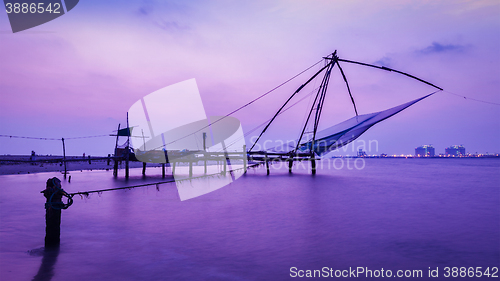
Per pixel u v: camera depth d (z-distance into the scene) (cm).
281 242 712
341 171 4162
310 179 2600
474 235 773
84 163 5806
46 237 671
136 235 772
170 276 504
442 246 679
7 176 2812
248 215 1034
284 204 1286
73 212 1082
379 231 819
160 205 1235
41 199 1409
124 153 2611
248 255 616
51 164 5175
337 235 774
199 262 574
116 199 1405
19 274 503
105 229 835
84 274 508
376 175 3378
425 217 1009
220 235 775
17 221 941
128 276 502
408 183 2325
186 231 814
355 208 1188
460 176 3269
